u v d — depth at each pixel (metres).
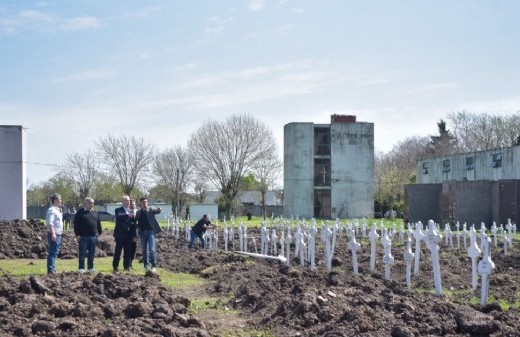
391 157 104.44
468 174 52.84
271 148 81.31
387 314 10.94
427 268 19.67
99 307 11.70
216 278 18.08
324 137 70.88
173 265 22.31
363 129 70.19
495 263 21.48
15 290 12.99
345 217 69.94
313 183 69.62
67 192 87.88
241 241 28.30
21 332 9.86
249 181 86.12
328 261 19.22
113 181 87.81
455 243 30.03
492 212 42.22
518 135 78.50
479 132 91.62
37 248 25.91
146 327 10.38
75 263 22.86
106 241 29.31
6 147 37.19
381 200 81.25
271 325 11.31
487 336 9.85
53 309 11.24
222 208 81.31
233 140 79.94
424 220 46.38
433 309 11.31
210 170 80.75
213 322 12.00
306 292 12.39
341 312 11.16
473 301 14.53
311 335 10.35
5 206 37.22
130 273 18.42
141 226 20.09
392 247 27.03
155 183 87.38
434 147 100.81
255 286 14.71
